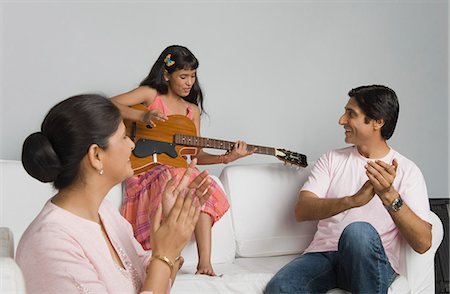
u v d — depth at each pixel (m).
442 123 4.21
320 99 4.04
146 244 2.73
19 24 3.52
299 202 2.77
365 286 2.35
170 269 1.47
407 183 2.62
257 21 3.94
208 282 2.46
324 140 4.05
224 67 3.89
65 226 1.42
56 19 3.58
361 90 2.72
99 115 1.46
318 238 2.74
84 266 1.39
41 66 3.56
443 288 3.41
